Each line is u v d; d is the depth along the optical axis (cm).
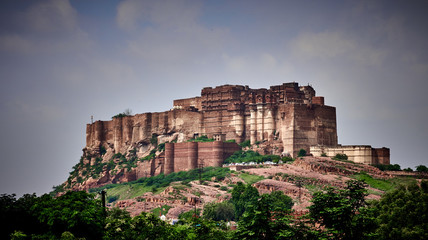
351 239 10612
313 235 10612
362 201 11500
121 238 12194
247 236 10538
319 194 11256
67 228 11225
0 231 11231
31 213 11500
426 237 11750
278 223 10575
